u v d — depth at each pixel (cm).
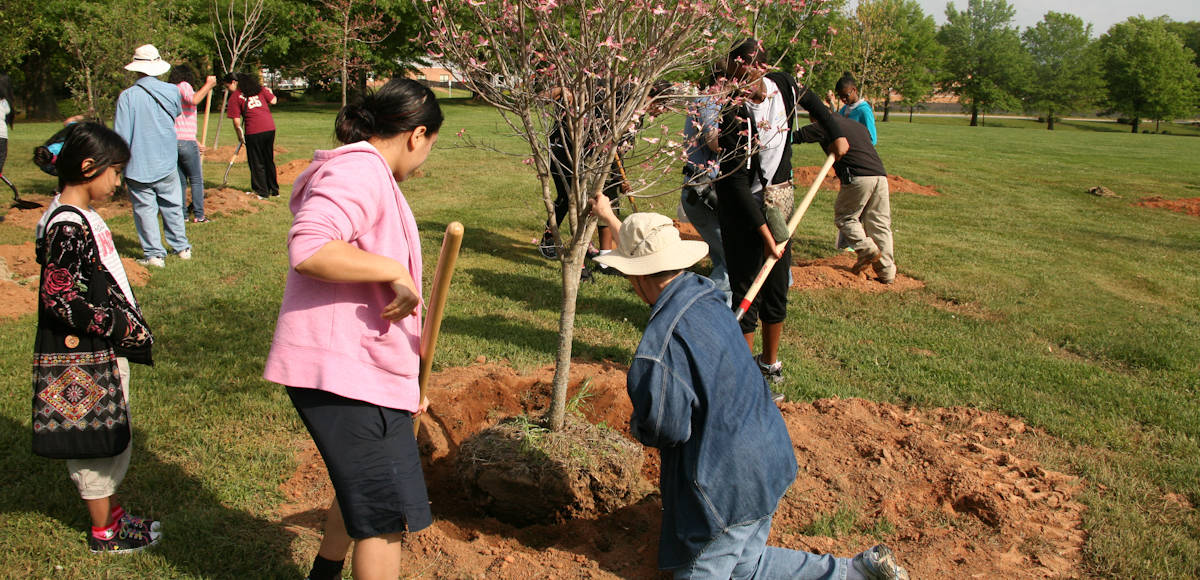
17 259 718
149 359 312
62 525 324
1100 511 371
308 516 348
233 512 342
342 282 228
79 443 289
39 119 3547
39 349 290
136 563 305
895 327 652
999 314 696
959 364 569
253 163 1134
